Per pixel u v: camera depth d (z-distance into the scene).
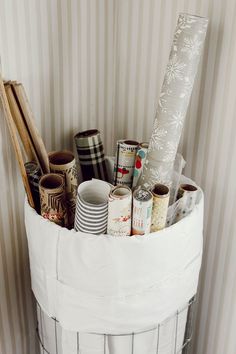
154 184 0.83
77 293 0.78
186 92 0.81
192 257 0.85
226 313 1.02
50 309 0.84
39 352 1.14
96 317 0.80
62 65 0.94
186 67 0.79
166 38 0.94
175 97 0.81
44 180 0.82
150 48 0.97
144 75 1.01
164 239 0.77
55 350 0.92
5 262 0.97
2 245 0.95
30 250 0.85
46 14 0.87
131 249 0.74
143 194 0.76
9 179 0.91
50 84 0.93
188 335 1.01
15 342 1.06
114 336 0.83
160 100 0.82
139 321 0.81
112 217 0.75
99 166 0.96
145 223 0.76
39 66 0.89
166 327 0.87
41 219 0.78
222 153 0.91
